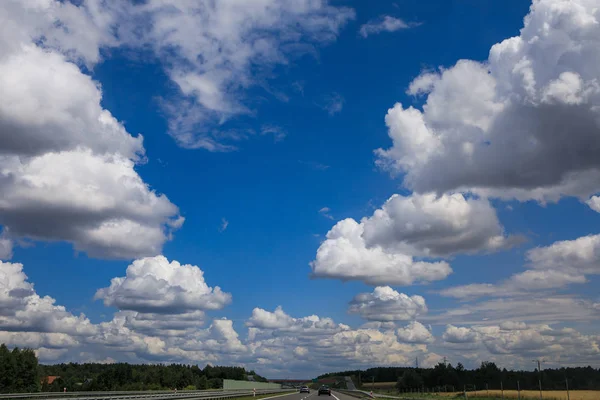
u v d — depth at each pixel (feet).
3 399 166.61
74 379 504.43
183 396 199.72
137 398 178.50
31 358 334.03
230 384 290.15
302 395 328.08
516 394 269.85
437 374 546.67
